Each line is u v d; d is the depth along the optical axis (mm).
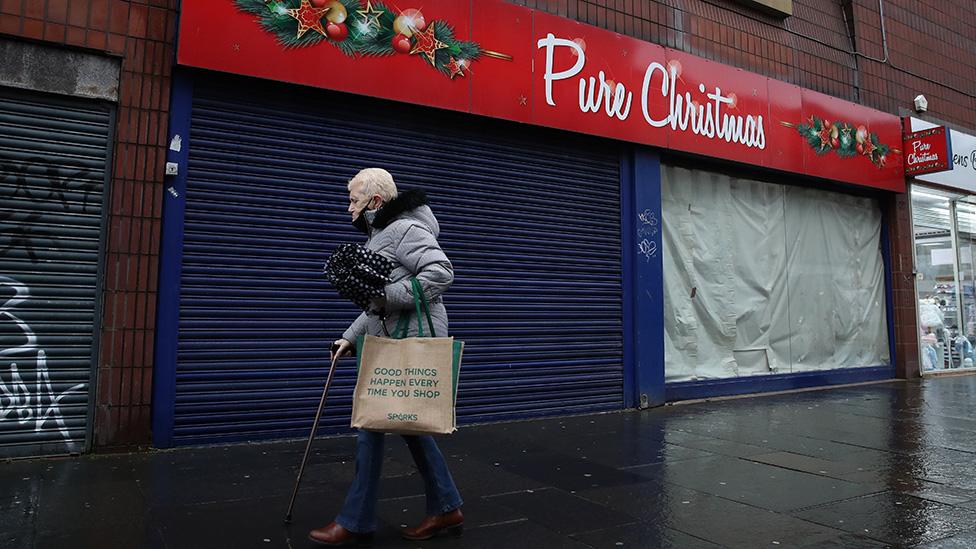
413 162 5715
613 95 6691
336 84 5156
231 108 4934
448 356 2684
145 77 4598
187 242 4695
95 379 4355
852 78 9344
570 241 6559
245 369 4863
